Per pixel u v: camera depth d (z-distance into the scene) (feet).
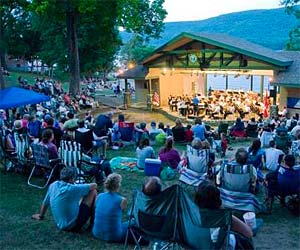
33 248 20.30
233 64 87.61
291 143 41.73
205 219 15.46
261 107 88.28
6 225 23.20
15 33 206.08
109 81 216.33
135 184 31.89
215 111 88.99
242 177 23.53
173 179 32.63
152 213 17.03
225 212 15.31
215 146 46.88
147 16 146.82
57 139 37.58
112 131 48.93
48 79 188.75
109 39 129.70
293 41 138.92
